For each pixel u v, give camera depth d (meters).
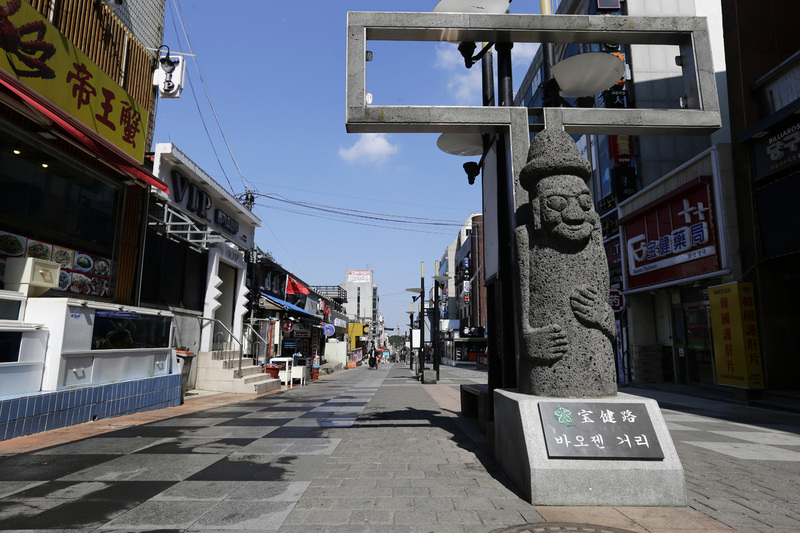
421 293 26.47
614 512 3.45
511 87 6.44
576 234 4.41
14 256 7.48
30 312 6.82
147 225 11.35
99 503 3.58
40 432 6.34
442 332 54.16
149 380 8.91
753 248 11.63
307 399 11.70
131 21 11.30
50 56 7.68
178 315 12.34
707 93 5.81
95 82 8.94
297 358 20.41
